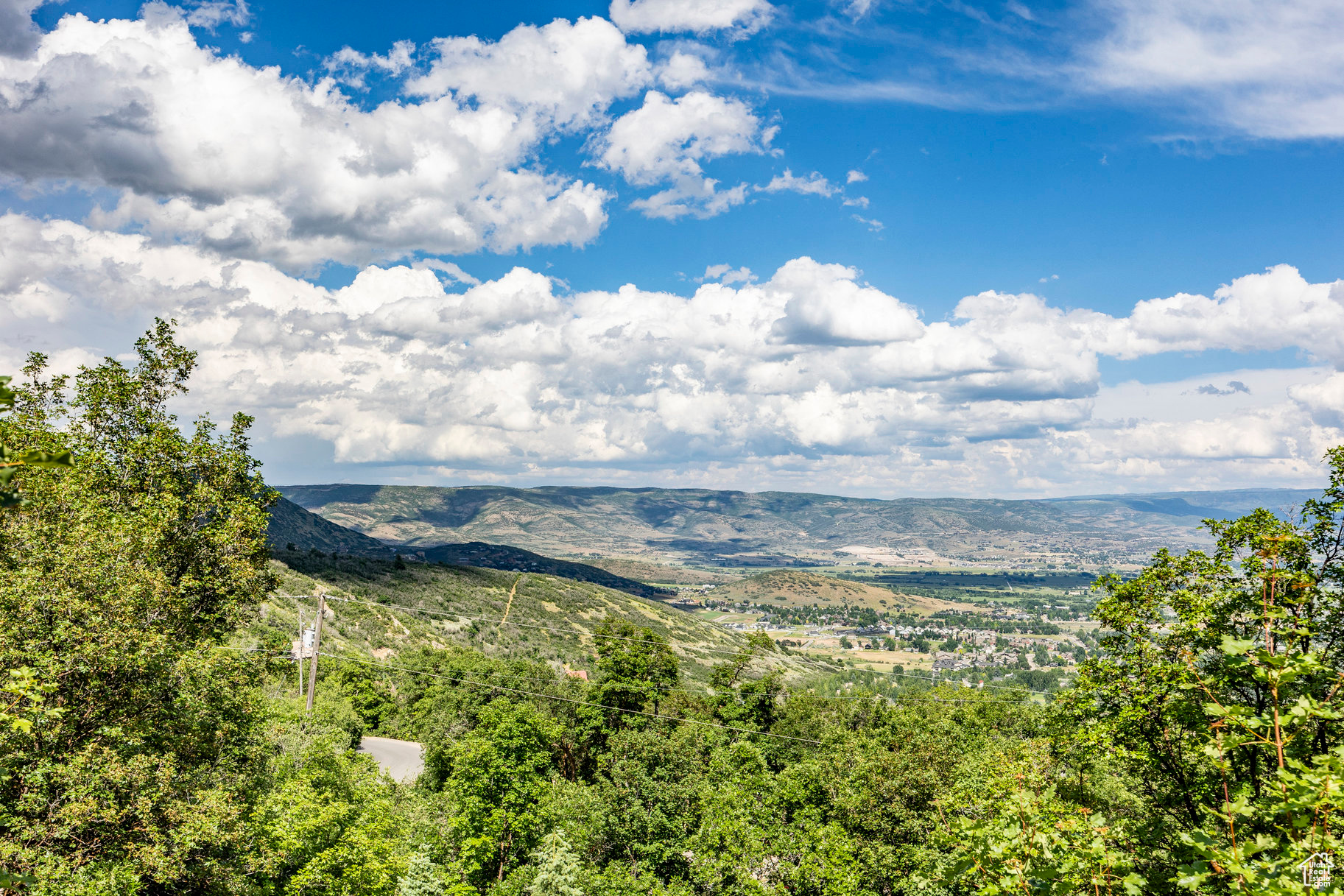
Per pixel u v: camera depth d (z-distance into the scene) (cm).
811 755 7538
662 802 5769
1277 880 638
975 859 1004
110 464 3288
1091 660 2177
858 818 4894
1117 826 1380
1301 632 791
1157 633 1983
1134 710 1833
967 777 4281
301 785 3650
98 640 2191
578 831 5319
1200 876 723
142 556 2814
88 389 3334
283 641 5766
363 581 17300
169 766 2278
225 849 2589
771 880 4656
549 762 5900
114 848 2112
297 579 13838
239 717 2955
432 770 6444
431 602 17362
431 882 4012
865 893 4200
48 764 1967
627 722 7531
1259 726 746
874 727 8338
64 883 1820
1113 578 2159
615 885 4788
